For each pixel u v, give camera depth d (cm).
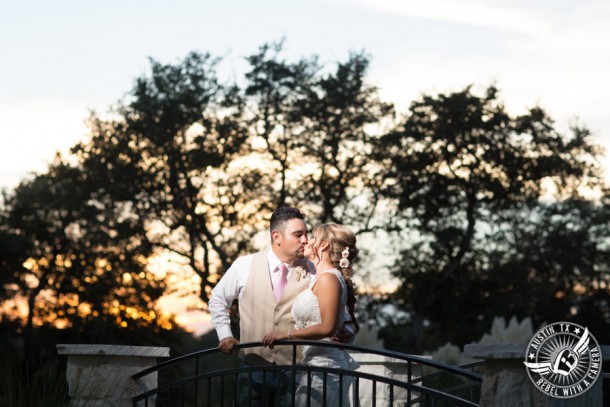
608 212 3606
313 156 3631
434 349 3453
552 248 3500
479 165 3538
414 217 3562
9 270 3334
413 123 3591
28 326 3203
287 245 606
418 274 3491
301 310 573
